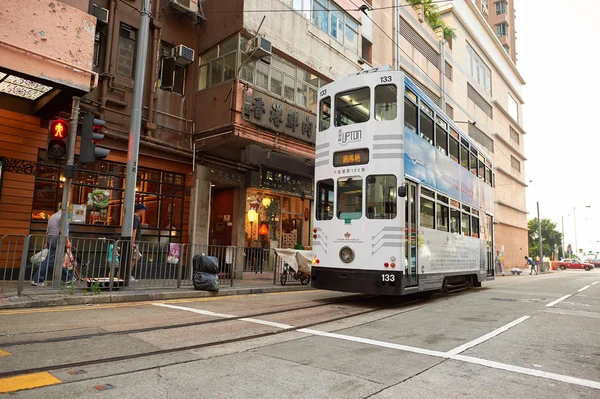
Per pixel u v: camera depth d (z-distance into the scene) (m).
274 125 14.12
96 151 8.66
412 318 7.83
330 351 5.17
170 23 14.13
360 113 9.69
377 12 22.67
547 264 49.19
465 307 9.55
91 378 3.87
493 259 16.50
